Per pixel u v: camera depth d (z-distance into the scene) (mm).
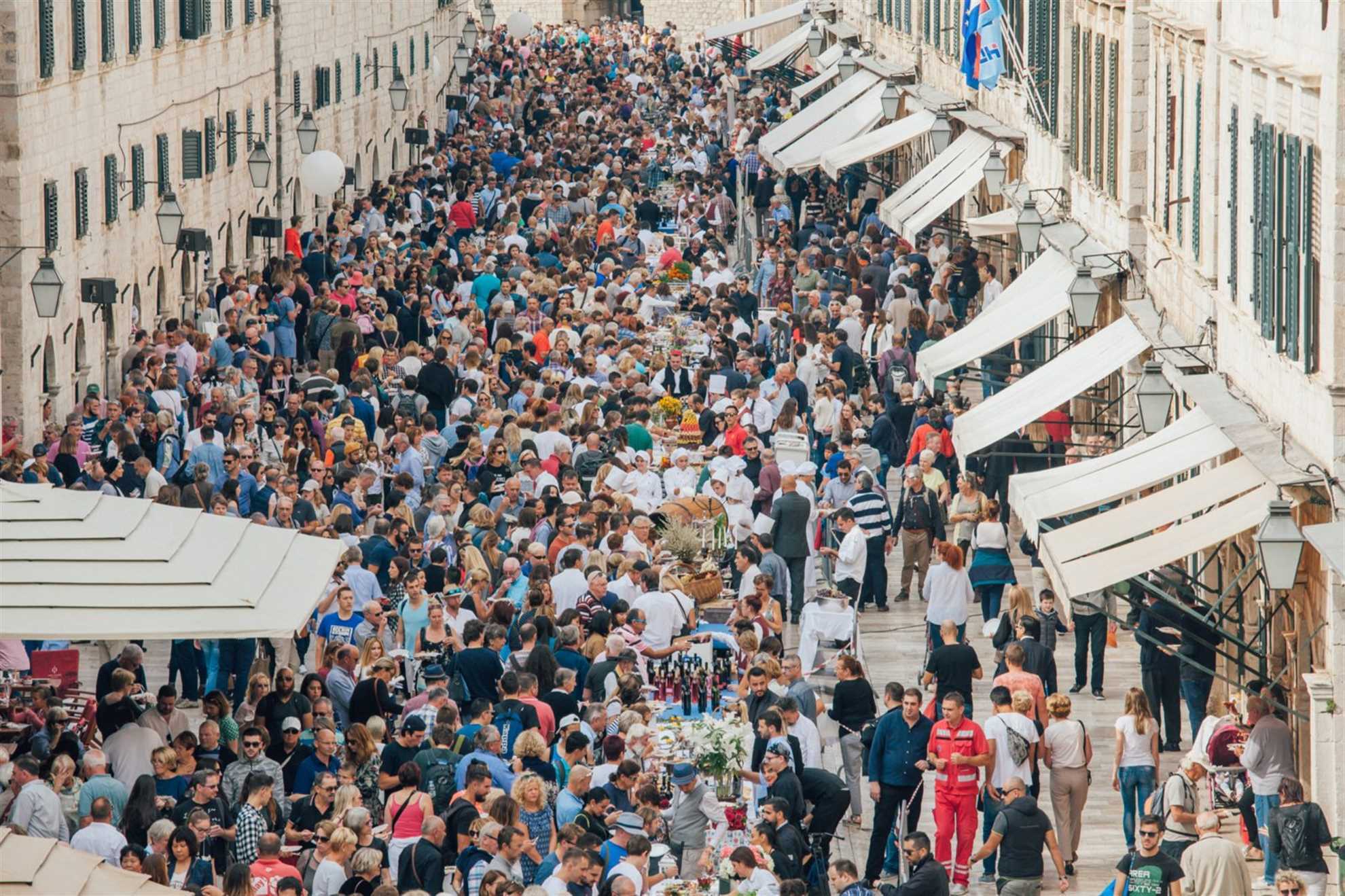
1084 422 86875
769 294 133625
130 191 119500
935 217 117750
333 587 69375
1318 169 60094
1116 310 95062
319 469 80875
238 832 53188
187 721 64375
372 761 56875
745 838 55969
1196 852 53406
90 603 51969
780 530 81625
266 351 107125
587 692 63531
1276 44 67062
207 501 80812
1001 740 60719
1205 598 73625
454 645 67312
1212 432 67812
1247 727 62719
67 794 55656
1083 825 65375
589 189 166125
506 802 50469
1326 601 59875
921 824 66312
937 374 90188
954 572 75062
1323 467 59750
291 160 168125
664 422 95938
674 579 68938
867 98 162500
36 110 101000
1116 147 95688
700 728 56062
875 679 76688
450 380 101562
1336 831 58719
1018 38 124688
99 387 113312
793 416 92500
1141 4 90812
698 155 196750
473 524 74750
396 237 149875
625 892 47562
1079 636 76188
